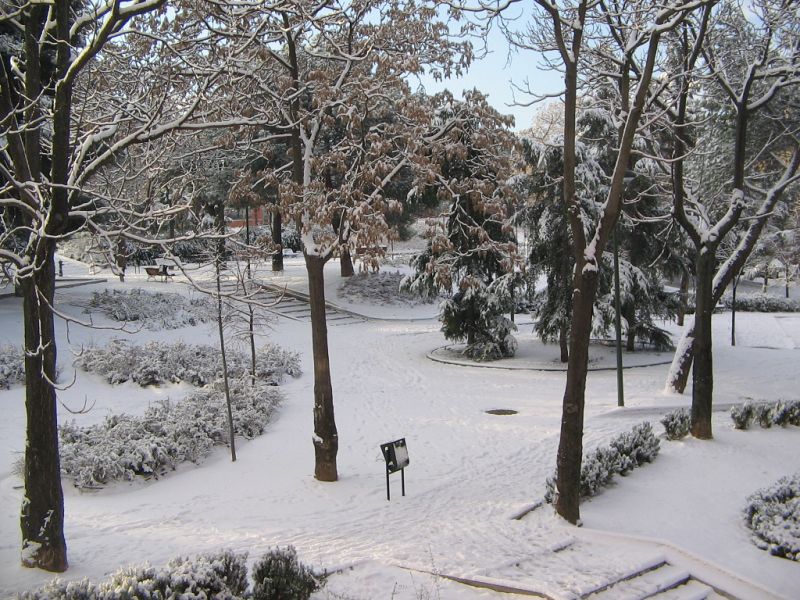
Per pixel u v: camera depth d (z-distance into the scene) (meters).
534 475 11.80
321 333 11.28
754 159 15.24
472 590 6.98
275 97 10.66
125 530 9.03
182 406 14.32
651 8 11.27
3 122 6.57
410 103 10.49
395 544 8.45
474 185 11.35
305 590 6.41
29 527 7.34
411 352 24.11
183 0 9.53
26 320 7.15
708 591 7.54
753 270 42.75
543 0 8.98
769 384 18.97
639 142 20.25
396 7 11.36
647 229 22.03
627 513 9.98
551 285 22.19
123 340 20.86
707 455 12.62
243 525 9.34
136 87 9.77
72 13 9.62
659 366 21.53
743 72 15.36
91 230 7.46
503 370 21.20
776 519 9.13
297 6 9.76
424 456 12.92
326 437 11.40
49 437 7.30
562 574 7.47
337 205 10.32
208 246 14.98
